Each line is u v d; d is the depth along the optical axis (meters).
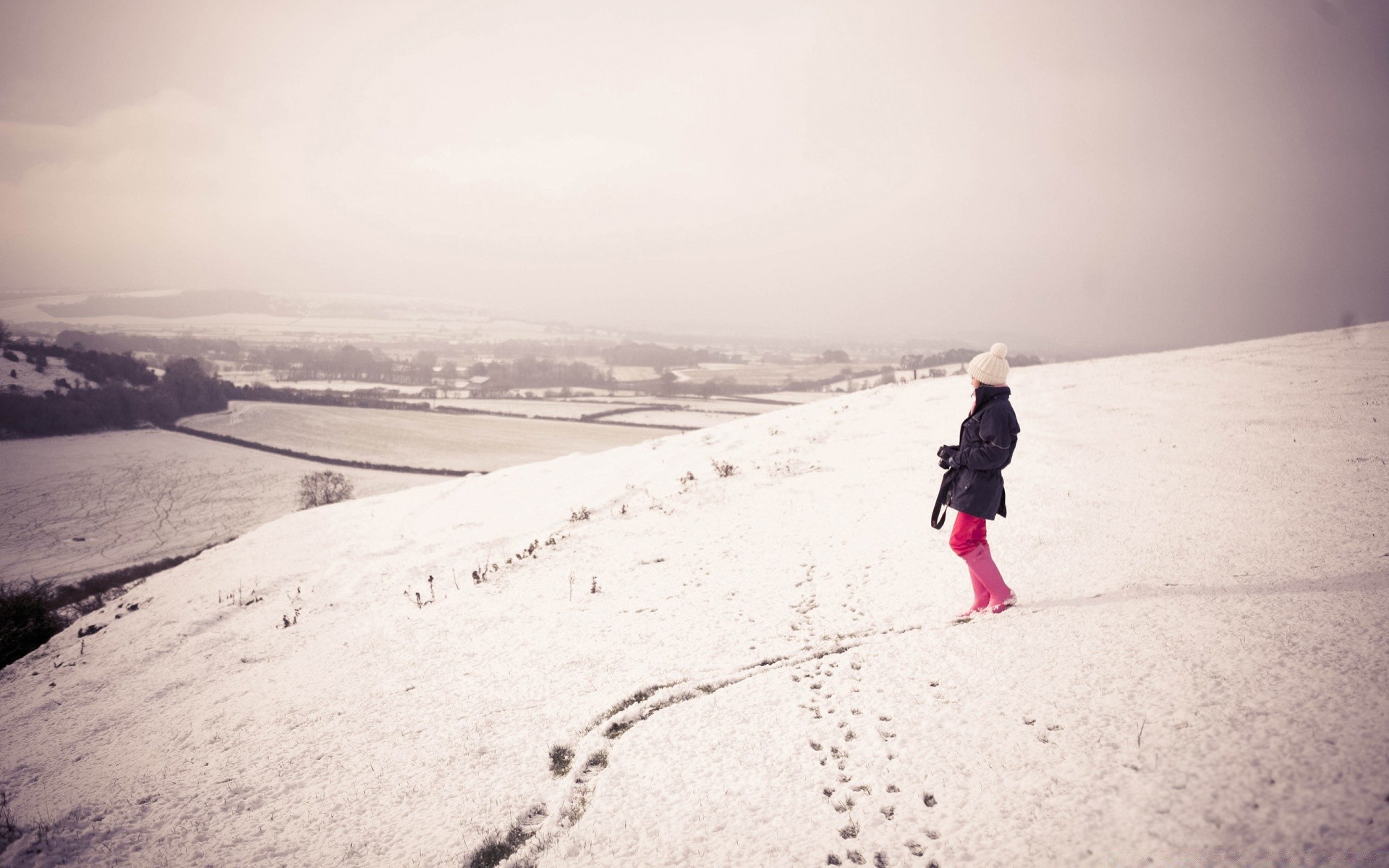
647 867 3.12
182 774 4.96
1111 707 3.42
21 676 9.16
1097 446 10.59
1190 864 2.34
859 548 7.77
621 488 13.22
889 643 4.89
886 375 130.12
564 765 4.36
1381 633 3.56
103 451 72.88
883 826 3.08
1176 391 13.96
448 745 4.80
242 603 10.20
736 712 4.39
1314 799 2.47
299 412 98.38
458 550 10.96
